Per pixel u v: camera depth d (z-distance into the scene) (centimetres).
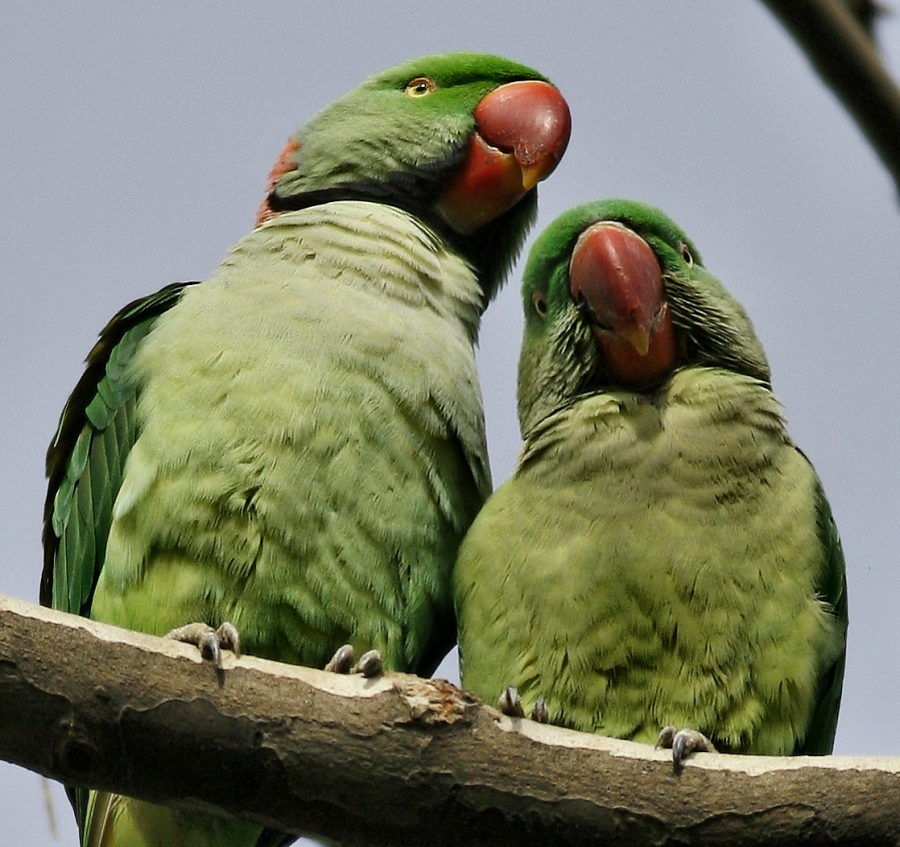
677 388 1038
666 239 1130
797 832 781
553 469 1024
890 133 734
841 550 1034
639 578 982
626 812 801
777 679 973
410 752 801
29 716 779
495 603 1017
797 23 727
